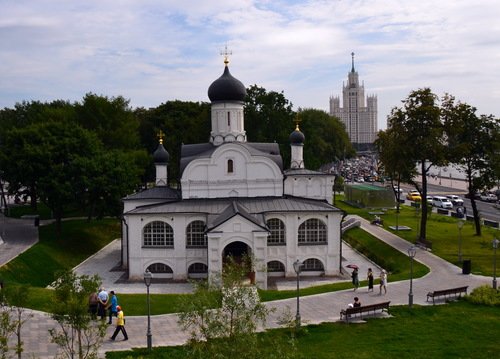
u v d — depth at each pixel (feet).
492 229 307.99
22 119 467.52
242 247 233.35
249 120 398.42
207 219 229.04
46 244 261.65
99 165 274.98
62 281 106.11
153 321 149.48
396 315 153.89
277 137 395.34
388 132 274.77
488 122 277.23
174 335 137.69
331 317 153.79
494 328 142.41
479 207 437.99
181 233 233.55
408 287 188.65
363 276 230.07
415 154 262.26
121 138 404.77
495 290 172.76
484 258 233.55
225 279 102.68
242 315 94.94
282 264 235.61
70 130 292.81
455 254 242.78
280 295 180.04
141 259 233.55
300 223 234.79
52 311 103.96
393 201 422.41
